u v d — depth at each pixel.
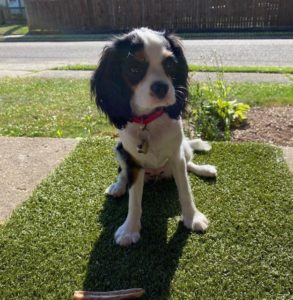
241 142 0.79
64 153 0.76
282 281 0.42
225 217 0.53
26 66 1.87
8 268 0.46
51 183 0.64
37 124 0.98
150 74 0.44
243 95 1.10
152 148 0.48
